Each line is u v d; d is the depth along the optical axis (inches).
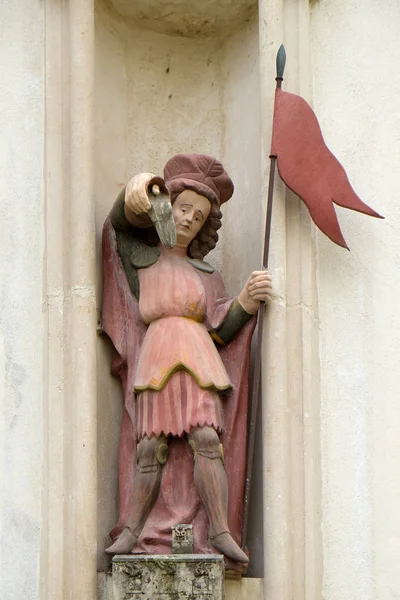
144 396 541.3
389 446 547.5
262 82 570.3
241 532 538.6
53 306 553.6
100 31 599.5
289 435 538.6
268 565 527.5
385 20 588.7
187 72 614.2
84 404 541.3
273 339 544.1
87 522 532.4
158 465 538.6
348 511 542.3
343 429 548.7
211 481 532.7
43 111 577.0
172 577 518.6
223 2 603.8
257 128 585.9
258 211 575.5
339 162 565.3
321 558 535.8
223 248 589.3
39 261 565.3
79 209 557.0
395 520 541.6
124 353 556.4
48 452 541.6
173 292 551.2
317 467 541.3
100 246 568.1
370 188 571.8
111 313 559.5
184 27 613.9
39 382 554.9
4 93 584.1
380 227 567.8
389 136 576.7
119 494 550.0
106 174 587.5
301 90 572.7
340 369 553.9
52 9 582.9
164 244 538.6
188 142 607.2
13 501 546.6
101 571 535.2
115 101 599.8
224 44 613.6
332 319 558.3
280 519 529.7
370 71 582.9
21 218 570.6
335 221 556.7
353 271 562.9
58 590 529.7
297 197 560.1
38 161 574.2
